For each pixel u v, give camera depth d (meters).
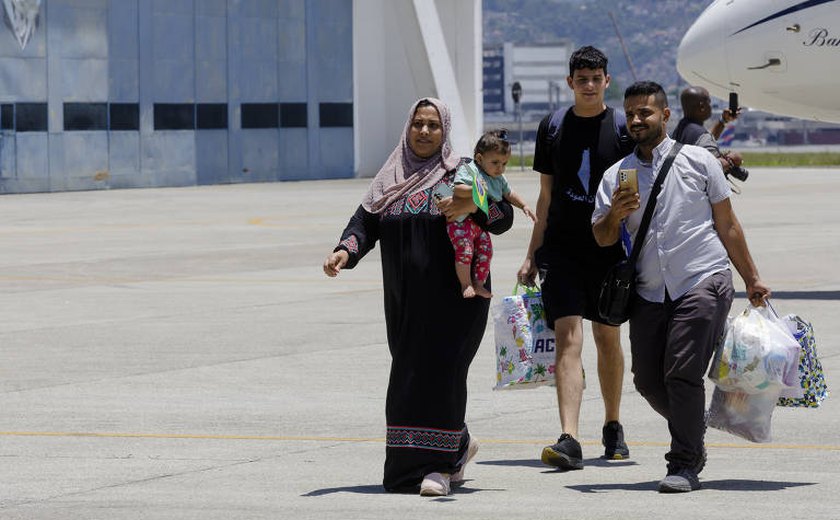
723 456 14.45
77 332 24.14
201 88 79.88
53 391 18.66
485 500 12.55
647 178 13.04
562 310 13.89
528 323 14.15
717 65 33.78
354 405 17.61
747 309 13.12
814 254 36.91
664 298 12.91
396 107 92.12
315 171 87.25
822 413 16.70
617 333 14.35
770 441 13.16
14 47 70.25
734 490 12.81
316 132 87.19
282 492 12.98
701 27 34.06
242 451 14.98
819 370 13.19
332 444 15.34
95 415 17.03
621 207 12.71
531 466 14.16
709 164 12.94
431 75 87.88
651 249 12.91
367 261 36.62
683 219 12.89
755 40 32.81
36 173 71.69
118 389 18.80
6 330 24.44
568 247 14.13
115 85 75.19
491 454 14.80
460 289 12.81
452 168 12.95
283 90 84.94
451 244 12.79
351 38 89.25
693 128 18.80
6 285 31.47
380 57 91.50
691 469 12.88
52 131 72.25
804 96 33.12
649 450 14.89
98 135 74.56
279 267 35.38
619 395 14.52
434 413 12.77
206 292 30.03
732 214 12.98
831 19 31.80
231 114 81.69
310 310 26.89
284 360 21.08
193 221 51.72
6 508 12.42
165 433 15.95
